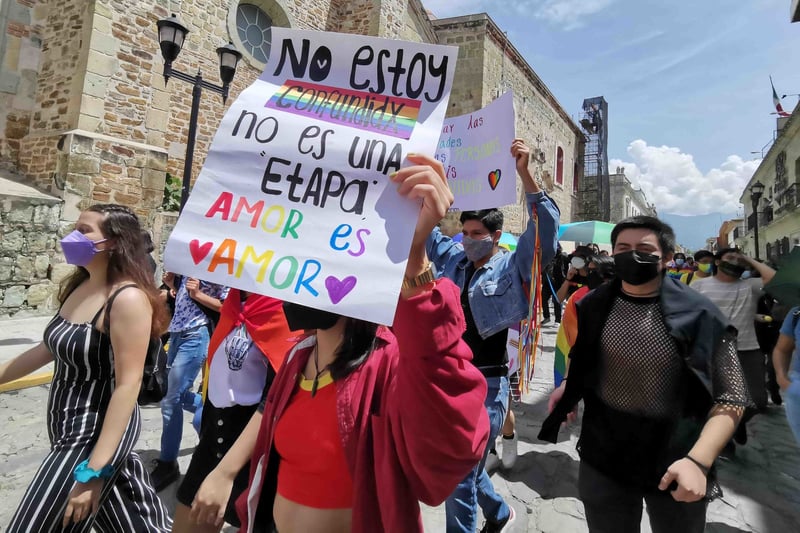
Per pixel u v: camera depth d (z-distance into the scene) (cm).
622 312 185
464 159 273
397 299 99
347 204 111
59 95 789
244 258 110
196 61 926
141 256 190
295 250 109
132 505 192
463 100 1516
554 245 237
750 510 316
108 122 786
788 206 1981
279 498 137
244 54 1016
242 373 216
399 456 109
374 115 121
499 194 249
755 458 399
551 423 204
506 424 353
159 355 204
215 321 291
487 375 242
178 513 204
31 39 820
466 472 108
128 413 168
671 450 168
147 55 834
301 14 1134
